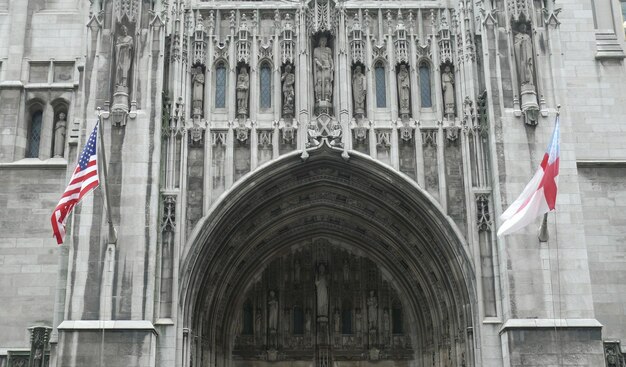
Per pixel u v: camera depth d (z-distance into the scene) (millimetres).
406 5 34125
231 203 31391
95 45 31547
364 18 33969
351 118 32594
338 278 38094
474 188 31156
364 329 37656
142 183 29969
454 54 33312
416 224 32938
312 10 33594
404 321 37938
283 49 33312
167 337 29219
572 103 34938
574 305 28922
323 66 33031
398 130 32438
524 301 28953
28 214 33219
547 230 29625
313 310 38000
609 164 33781
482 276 30219
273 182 32312
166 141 31500
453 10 33938
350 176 32969
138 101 30984
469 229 30859
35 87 34750
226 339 36719
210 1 34344
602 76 35281
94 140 28000
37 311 32156
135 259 29094
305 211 35344
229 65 33219
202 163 31859
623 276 32438
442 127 32344
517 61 31766
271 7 34094
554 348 28328
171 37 32656
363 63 33219
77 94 33812
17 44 35500
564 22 35969
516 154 30672
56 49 35656
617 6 37094
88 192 29250
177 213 30609
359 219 35562
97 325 28234
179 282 30016
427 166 32094
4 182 33500
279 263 38125
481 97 32156
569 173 30391
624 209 33250
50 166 33719
